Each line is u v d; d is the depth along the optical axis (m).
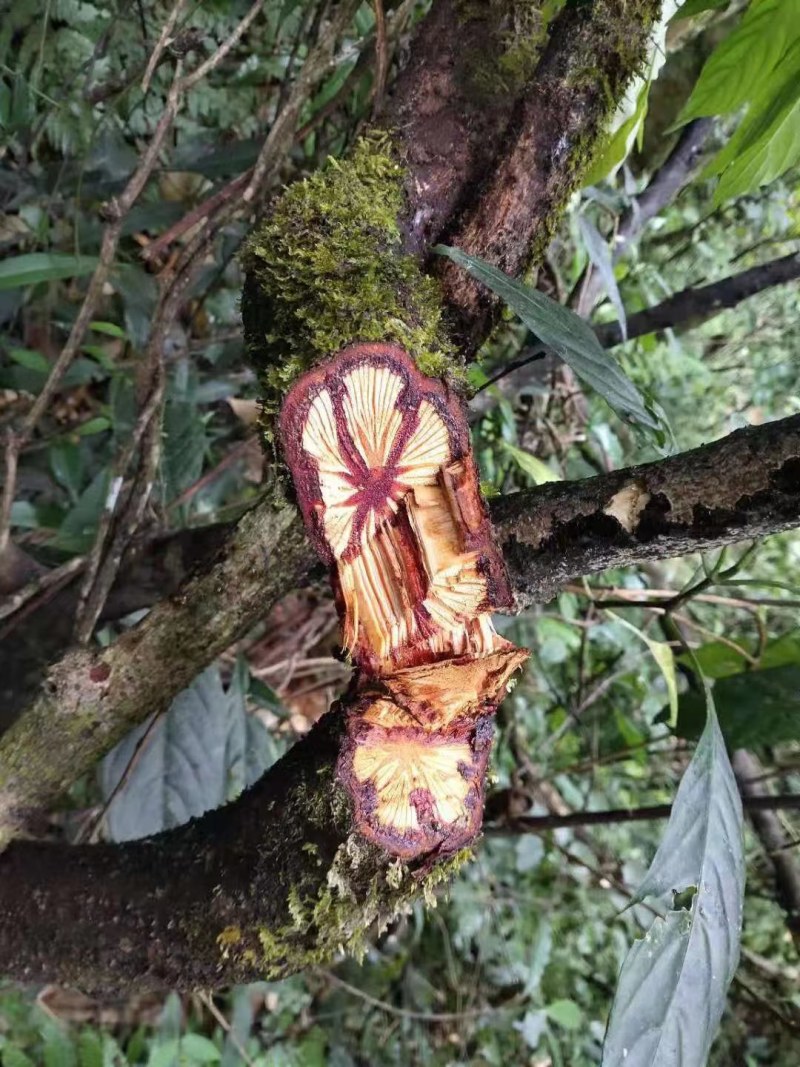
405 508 0.32
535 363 0.75
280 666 0.88
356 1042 0.88
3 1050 0.61
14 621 0.52
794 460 0.30
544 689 0.97
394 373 0.30
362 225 0.32
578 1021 0.91
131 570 0.54
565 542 0.35
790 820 0.94
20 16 0.57
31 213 0.63
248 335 0.33
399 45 0.50
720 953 0.36
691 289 0.75
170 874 0.36
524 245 0.37
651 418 0.39
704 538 0.32
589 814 0.74
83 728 0.39
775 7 0.42
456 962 0.94
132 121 0.66
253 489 0.81
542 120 0.35
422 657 0.32
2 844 0.39
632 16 0.34
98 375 0.66
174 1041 0.67
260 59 0.69
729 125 0.82
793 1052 0.90
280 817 0.33
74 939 0.36
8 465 0.47
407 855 0.31
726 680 0.59
